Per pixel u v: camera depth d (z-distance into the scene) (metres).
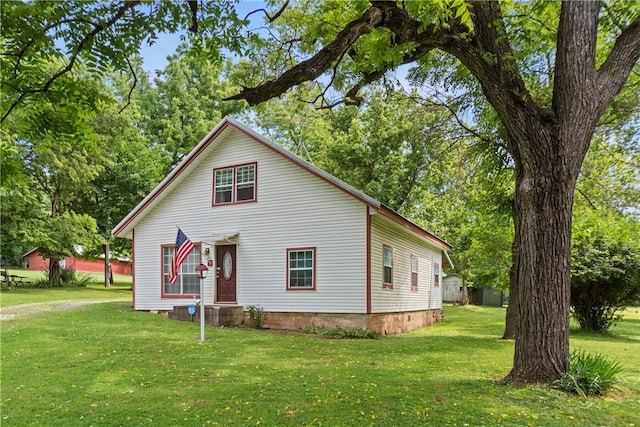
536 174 5.90
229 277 14.43
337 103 7.99
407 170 22.42
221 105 31.98
